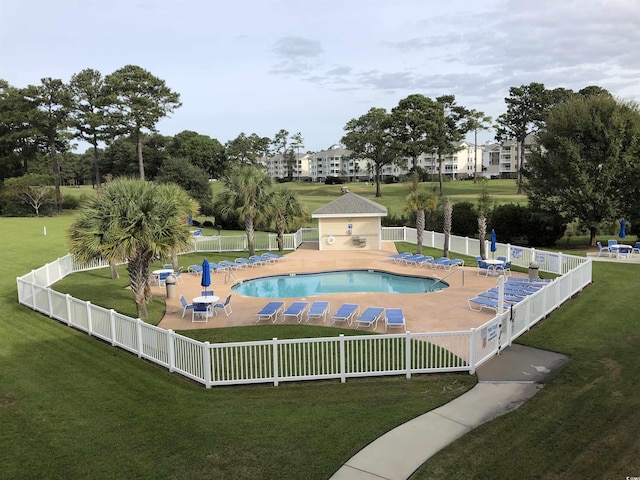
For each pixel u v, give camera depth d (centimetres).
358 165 14488
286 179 16300
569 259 2453
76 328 1792
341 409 1116
